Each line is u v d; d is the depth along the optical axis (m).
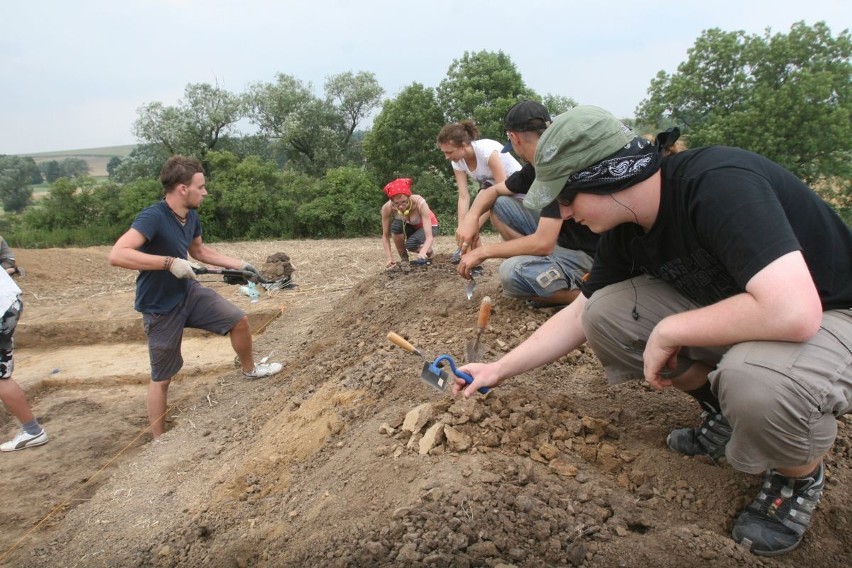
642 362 2.42
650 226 2.02
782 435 1.85
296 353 5.64
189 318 4.57
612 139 1.90
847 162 14.74
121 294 8.60
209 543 2.72
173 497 3.37
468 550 2.01
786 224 1.75
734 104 15.56
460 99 17.44
